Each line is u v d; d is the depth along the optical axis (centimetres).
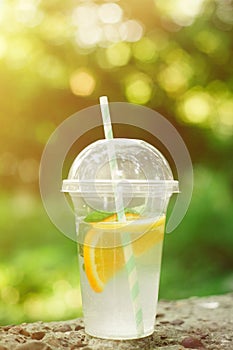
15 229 1083
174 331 383
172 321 414
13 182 1142
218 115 1120
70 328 376
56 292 849
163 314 446
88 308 354
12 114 1074
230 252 997
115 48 1060
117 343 345
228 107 1123
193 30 1066
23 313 758
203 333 382
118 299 344
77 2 1037
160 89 1088
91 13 1044
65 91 1062
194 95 1105
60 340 343
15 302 817
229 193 1089
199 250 1001
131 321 346
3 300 822
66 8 1036
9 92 1061
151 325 361
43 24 1039
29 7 1029
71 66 1057
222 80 1105
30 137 1088
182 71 1088
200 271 966
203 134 1115
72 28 1044
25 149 1108
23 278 880
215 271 970
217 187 1059
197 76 1095
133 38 1059
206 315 443
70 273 904
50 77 1059
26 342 336
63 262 941
